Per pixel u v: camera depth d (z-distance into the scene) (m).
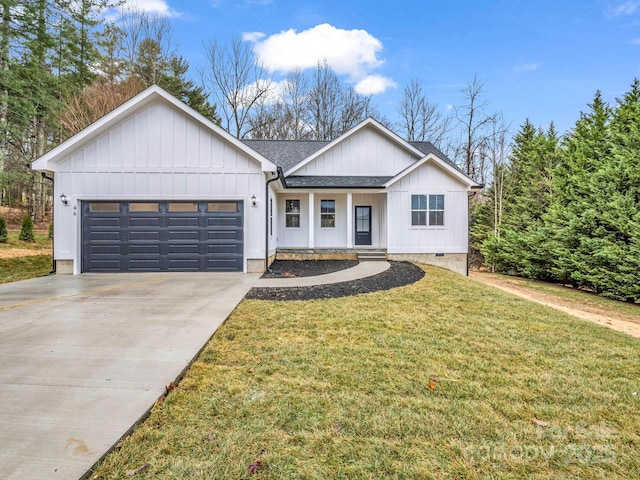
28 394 2.87
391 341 4.55
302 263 11.87
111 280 8.82
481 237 20.78
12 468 1.99
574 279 12.36
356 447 2.36
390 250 12.80
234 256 10.25
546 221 14.33
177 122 10.12
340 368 3.67
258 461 2.19
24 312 5.54
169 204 10.19
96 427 2.42
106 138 10.05
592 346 4.65
